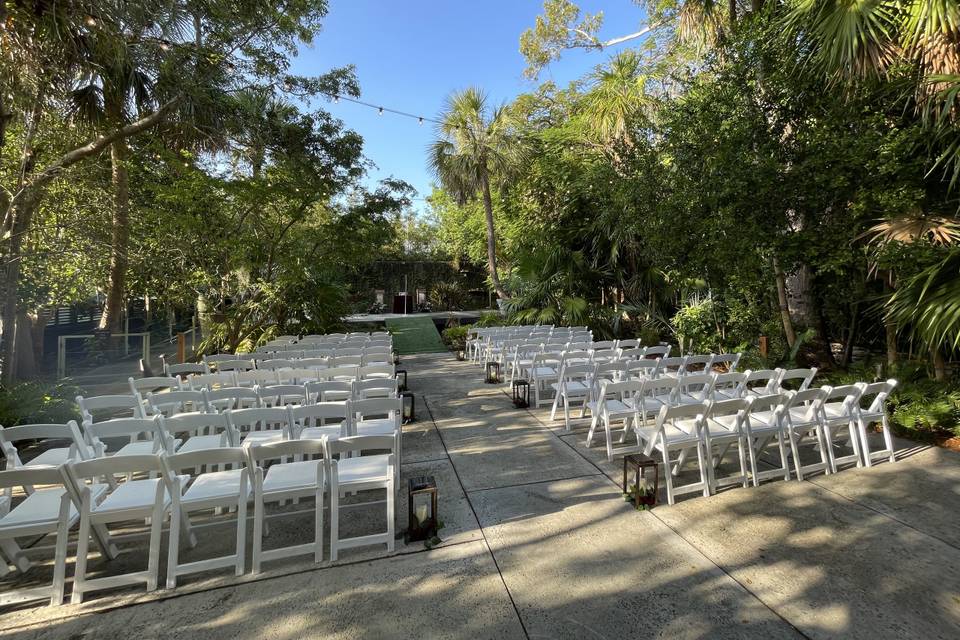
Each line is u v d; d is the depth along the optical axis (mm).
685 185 6785
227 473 3127
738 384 5035
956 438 4512
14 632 2266
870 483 3723
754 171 5773
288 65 8891
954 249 4055
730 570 2648
